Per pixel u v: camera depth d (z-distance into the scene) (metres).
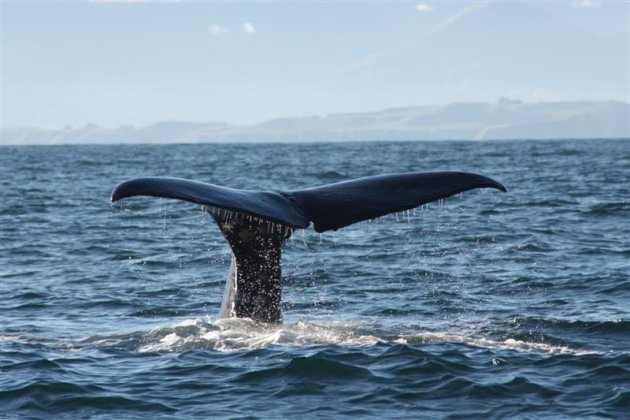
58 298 36.34
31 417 21.47
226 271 43.19
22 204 75.56
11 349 27.22
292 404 21.92
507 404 21.72
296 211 23.42
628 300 34.03
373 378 23.61
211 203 22.28
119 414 21.58
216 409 21.72
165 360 25.38
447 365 24.47
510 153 177.00
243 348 25.72
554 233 53.69
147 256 47.84
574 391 22.53
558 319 30.20
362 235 53.69
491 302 34.06
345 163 144.38
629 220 59.69
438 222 59.59
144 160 166.62
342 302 34.41
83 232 57.72
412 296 35.50
